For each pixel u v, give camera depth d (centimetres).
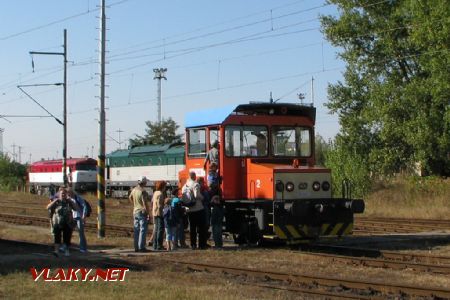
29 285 1180
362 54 4281
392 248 1764
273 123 1820
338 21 4341
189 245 1877
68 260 1532
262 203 1683
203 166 1862
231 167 1777
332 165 3781
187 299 1026
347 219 1719
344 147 4012
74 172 6003
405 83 4053
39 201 5250
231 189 1780
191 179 1762
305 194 1719
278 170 1684
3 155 8656
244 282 1236
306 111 1878
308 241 1703
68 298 1055
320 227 1680
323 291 1117
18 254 1667
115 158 5409
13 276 1284
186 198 1747
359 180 3709
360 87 4272
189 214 1762
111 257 1591
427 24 3534
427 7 3616
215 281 1245
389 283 1146
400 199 3762
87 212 1716
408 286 1093
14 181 8156
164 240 1958
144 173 4950
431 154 3791
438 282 1202
